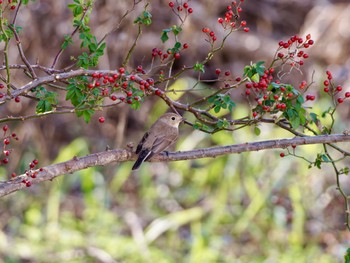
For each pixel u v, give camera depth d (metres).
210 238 13.62
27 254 13.29
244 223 13.87
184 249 13.88
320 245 14.23
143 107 16.50
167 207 15.09
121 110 15.29
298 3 18.31
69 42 6.99
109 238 13.68
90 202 14.22
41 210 14.62
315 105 14.66
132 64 15.05
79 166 6.93
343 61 16.73
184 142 14.79
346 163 14.87
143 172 15.06
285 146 7.27
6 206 14.70
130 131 16.36
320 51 16.73
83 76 6.74
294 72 16.33
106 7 13.98
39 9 15.04
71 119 16.75
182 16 15.88
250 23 18.20
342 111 15.90
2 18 6.56
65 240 13.55
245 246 13.84
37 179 6.71
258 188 14.35
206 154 7.45
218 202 14.13
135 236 13.77
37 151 15.67
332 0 18.31
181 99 15.53
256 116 7.15
